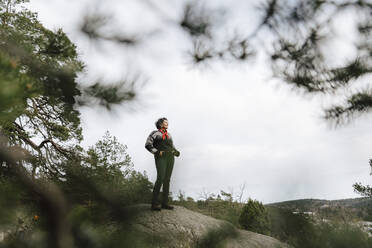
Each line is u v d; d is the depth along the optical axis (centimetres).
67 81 332
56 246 47
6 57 96
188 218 463
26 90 92
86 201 63
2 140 62
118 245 62
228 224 117
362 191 634
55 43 421
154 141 495
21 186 54
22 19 720
